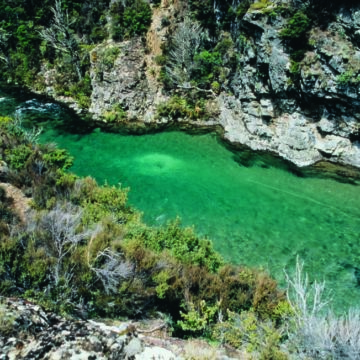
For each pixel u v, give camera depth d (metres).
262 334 15.20
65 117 46.50
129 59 45.97
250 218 30.75
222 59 42.31
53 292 16.81
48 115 47.03
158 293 18.50
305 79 34.12
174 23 46.38
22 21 56.88
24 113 47.56
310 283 25.06
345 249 27.72
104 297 17.83
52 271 18.11
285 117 37.59
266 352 12.43
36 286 17.19
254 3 36.91
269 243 28.42
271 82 36.50
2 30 56.47
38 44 55.97
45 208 26.88
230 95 41.34
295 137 36.84
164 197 33.06
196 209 31.75
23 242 20.08
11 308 8.57
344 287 24.75
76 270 18.91
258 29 36.16
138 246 21.17
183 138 41.34
